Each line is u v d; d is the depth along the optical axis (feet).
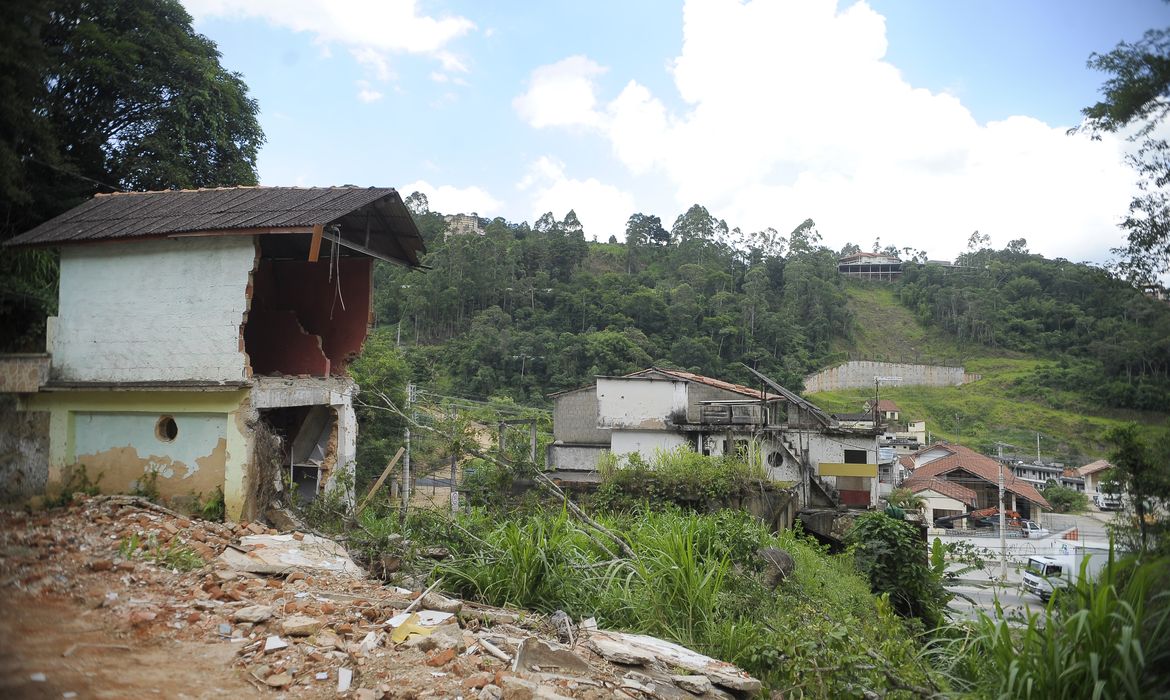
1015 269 263.08
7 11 21.71
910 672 19.25
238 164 63.77
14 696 12.49
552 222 329.93
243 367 30.12
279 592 20.72
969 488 119.55
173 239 31.09
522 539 25.71
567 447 93.45
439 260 198.49
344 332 39.06
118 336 31.71
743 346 213.46
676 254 307.17
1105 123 15.71
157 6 49.11
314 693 14.43
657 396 80.02
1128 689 12.96
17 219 38.22
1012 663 15.11
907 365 234.58
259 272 39.27
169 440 30.94
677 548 25.90
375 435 60.85
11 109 26.40
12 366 31.81
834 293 296.30
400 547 27.94
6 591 17.76
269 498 30.99
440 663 16.22
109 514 26.94
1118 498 15.07
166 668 14.94
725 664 20.02
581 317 194.18
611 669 18.49
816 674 19.48
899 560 38.63
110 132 44.68
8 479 31.73
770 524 57.82
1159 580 13.78
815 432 82.58
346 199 32.04
